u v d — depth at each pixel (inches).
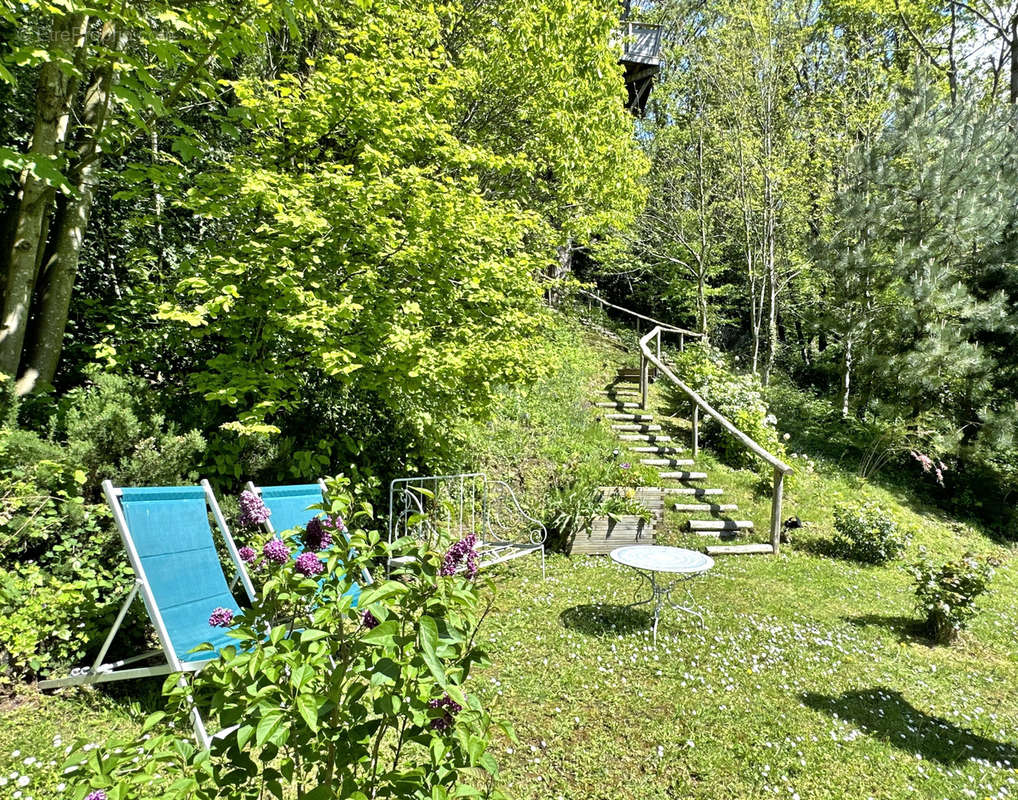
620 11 401.7
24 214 156.9
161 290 173.2
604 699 134.2
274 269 164.4
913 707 144.1
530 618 178.9
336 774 55.0
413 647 50.8
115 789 45.1
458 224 203.9
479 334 219.9
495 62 321.1
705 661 157.6
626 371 469.4
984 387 389.1
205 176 167.0
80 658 123.6
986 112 437.7
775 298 592.1
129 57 135.3
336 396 213.0
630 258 641.0
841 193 466.6
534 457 305.4
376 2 249.9
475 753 49.5
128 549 109.7
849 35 651.5
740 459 366.3
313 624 53.8
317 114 185.8
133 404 151.6
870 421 447.2
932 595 194.5
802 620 196.4
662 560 177.3
